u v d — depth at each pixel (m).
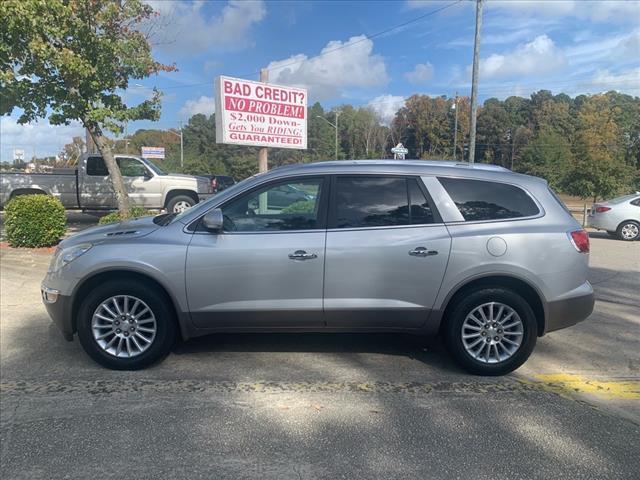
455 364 4.69
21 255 9.85
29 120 11.07
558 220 4.46
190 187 15.84
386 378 4.37
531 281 4.31
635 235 14.87
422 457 3.18
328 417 3.67
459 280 4.31
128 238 4.42
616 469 3.07
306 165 4.61
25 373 4.41
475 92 25.92
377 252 4.29
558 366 4.70
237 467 3.06
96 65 10.85
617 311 6.56
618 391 4.16
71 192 15.20
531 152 63.94
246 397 3.97
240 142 12.45
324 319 4.39
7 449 3.24
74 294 4.37
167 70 12.30
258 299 4.36
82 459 3.13
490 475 3.00
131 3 11.20
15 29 9.41
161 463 3.09
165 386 4.16
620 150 23.42
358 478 2.96
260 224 4.43
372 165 4.56
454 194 4.46
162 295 4.41
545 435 3.46
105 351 4.43
